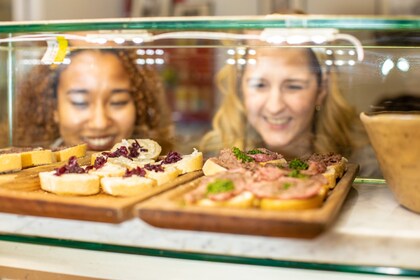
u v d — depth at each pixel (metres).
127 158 1.56
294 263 0.98
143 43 1.74
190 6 3.22
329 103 1.87
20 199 1.13
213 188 1.04
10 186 1.26
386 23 1.07
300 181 1.09
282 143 2.01
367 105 1.78
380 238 0.97
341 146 1.86
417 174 1.09
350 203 1.25
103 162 1.47
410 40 1.41
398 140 1.07
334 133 1.88
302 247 0.98
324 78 1.86
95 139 2.19
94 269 1.13
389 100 1.71
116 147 1.70
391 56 1.66
